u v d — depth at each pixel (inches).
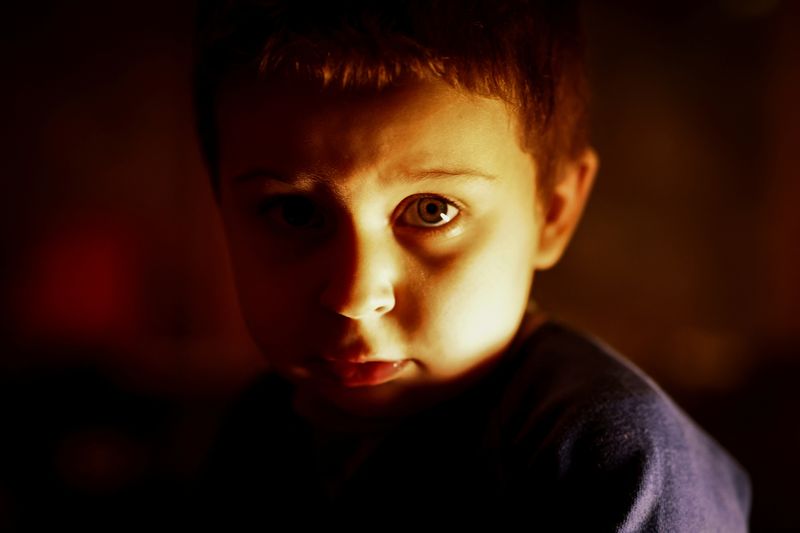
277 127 13.2
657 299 48.7
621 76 47.9
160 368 50.1
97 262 52.0
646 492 12.7
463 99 12.8
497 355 15.4
